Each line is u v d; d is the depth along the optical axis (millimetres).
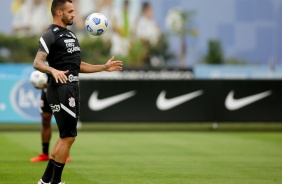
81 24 167500
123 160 40594
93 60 150500
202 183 31359
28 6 180750
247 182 31766
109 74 87875
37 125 69375
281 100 63344
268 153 45125
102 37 171375
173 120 62375
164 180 32281
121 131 63750
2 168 36312
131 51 183500
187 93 62594
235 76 103750
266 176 33875
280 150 47094
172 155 43594
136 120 61969
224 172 35312
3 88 60469
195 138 56531
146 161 40156
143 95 62125
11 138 55125
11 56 155500
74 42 27484
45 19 179125
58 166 27203
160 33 192250
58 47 27047
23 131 62719
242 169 36594
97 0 186875
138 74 91500
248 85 63188
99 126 69062
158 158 41781
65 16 27359
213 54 179500
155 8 193625
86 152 45156
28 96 60875
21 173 34344
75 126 27359
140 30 189875
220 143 52094
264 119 63250
